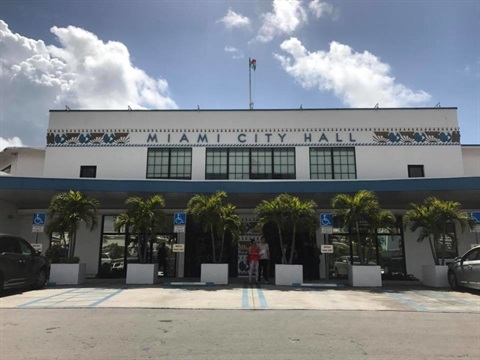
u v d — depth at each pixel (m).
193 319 9.17
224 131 21.44
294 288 15.34
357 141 21.12
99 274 20.08
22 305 11.02
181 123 21.58
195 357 6.12
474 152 22.48
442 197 18.17
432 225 16.09
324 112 21.44
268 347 6.73
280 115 21.50
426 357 6.22
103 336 7.44
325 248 16.75
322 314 9.99
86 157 21.33
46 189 17.64
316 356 6.22
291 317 9.52
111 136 21.52
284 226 16.58
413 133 21.12
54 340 7.12
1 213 19.27
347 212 16.16
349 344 6.97
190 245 20.47
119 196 18.58
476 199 18.44
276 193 18.05
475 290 14.62
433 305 11.53
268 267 18.44
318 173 20.92
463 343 7.11
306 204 16.34
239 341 7.12
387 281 18.53
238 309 10.63
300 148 21.17
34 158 24.28
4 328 8.11
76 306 10.88
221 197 16.83
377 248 19.98
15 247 13.55
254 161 21.19
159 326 8.36
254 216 20.56
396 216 20.34
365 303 11.81
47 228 16.47
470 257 14.19
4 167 25.97
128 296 12.75
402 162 20.88
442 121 21.20
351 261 19.94
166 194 18.39
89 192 18.00
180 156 21.33
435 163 20.83
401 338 7.45
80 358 6.05
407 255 20.00
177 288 15.02
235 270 20.23
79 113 21.77
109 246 20.56
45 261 15.25
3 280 12.53
